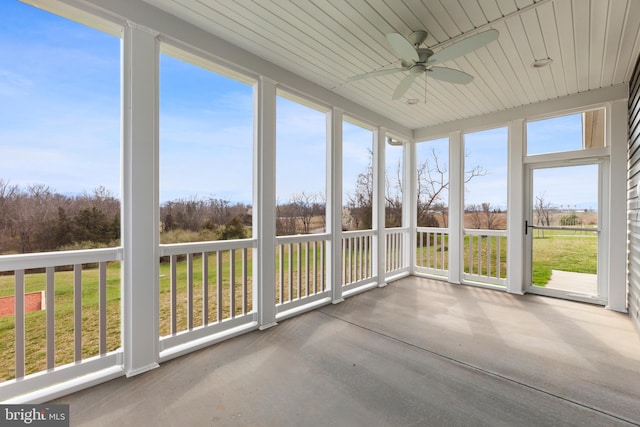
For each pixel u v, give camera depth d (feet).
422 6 7.47
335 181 13.14
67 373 6.66
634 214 10.72
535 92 12.72
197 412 5.98
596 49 9.29
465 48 7.09
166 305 12.18
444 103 14.06
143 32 7.47
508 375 7.29
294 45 9.43
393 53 9.87
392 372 7.45
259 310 10.20
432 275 17.79
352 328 10.24
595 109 12.66
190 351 8.43
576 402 6.27
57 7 6.51
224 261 14.96
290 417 5.84
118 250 7.29
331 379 7.14
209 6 7.63
